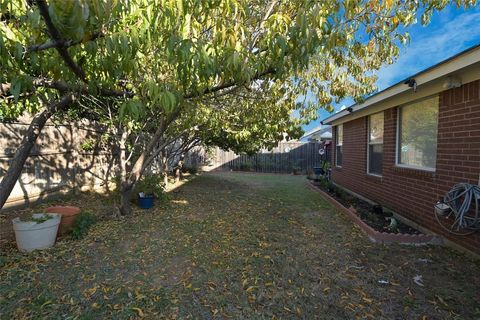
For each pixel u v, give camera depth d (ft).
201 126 19.71
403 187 16.37
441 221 12.87
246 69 6.13
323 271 10.23
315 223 16.35
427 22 11.72
